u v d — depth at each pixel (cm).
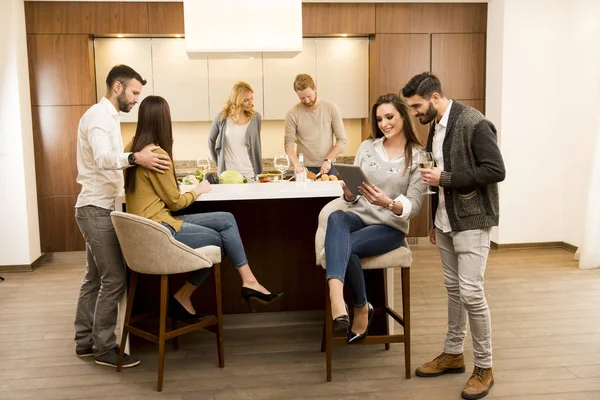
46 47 616
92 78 632
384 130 322
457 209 297
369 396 313
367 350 375
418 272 564
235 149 541
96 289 366
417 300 477
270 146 716
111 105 340
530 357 359
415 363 354
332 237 312
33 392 325
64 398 317
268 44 383
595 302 463
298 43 385
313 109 574
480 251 298
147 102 329
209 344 389
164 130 330
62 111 624
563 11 635
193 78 659
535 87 641
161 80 655
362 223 329
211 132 553
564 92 641
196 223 346
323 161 580
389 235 321
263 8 380
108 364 355
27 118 606
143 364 359
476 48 666
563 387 320
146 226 308
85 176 341
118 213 310
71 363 363
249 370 348
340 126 582
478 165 292
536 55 638
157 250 312
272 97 674
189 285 358
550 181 653
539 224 656
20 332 418
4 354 378
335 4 642
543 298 475
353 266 317
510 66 634
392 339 331
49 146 626
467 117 291
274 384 329
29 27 613
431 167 290
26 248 592
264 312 418
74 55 620
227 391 322
